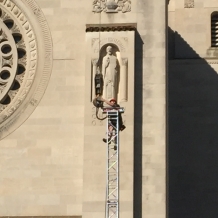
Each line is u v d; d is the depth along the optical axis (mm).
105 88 52906
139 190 51781
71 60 54281
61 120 53625
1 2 55500
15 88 54875
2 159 53500
